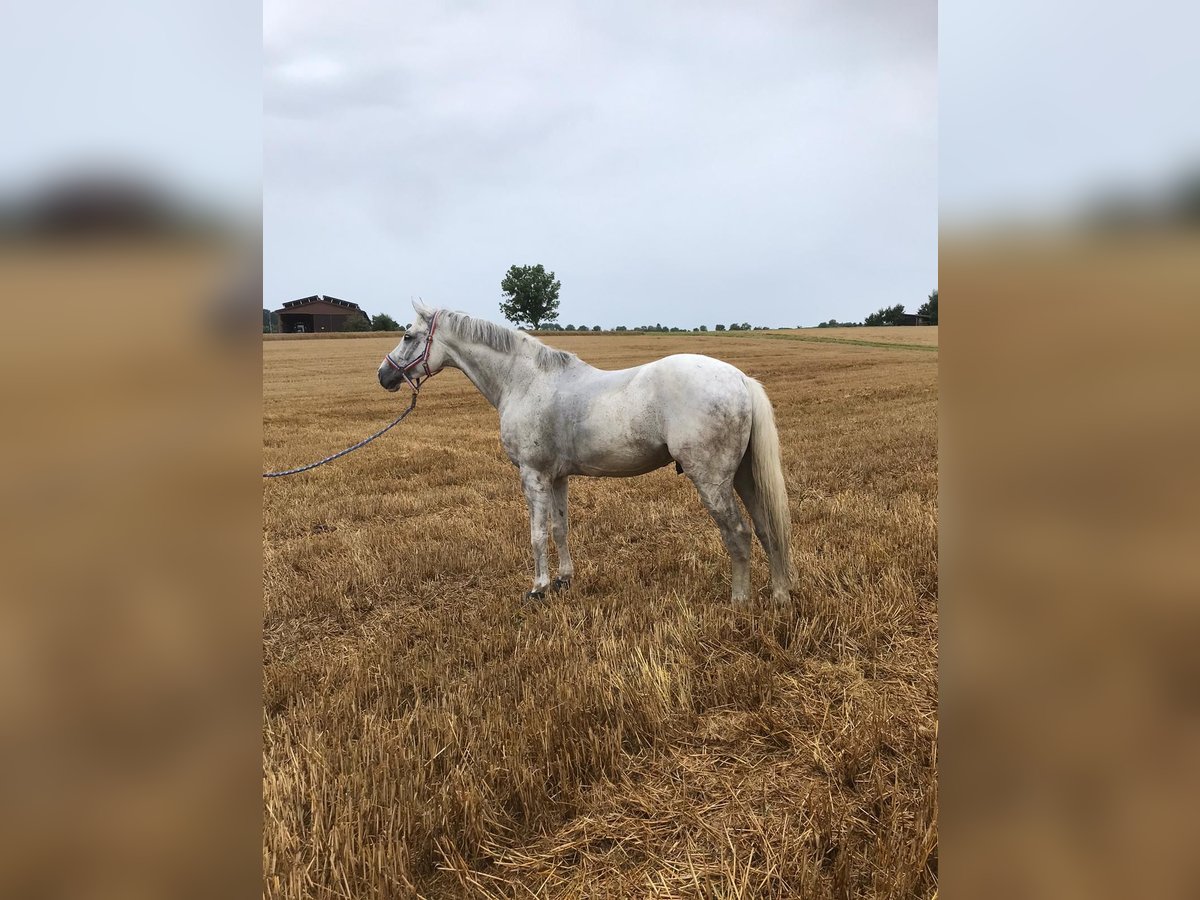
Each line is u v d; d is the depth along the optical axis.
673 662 3.31
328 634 4.28
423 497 7.78
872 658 3.36
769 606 3.90
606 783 2.53
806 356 33.12
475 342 4.59
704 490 3.88
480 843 2.27
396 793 2.45
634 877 2.14
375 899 2.03
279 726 3.03
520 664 3.45
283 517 7.10
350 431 14.04
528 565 5.34
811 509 6.17
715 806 2.42
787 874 2.08
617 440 4.07
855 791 2.45
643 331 54.66
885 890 1.94
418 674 3.50
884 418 13.32
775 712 2.91
